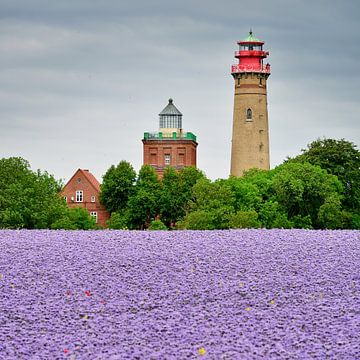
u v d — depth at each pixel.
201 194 156.00
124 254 59.62
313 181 163.38
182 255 59.56
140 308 49.59
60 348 42.72
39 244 63.03
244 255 59.50
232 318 47.44
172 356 40.91
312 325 45.97
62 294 51.84
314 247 62.06
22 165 171.50
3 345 42.94
